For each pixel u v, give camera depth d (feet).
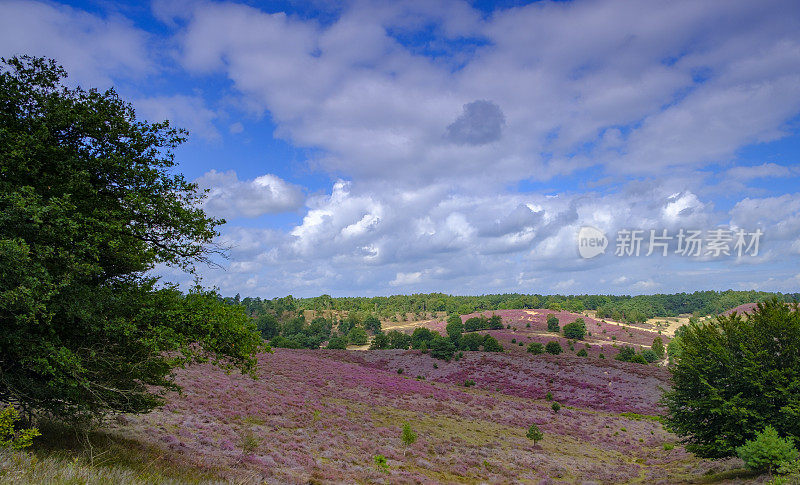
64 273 29.35
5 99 30.66
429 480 71.31
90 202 32.83
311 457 69.62
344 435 94.79
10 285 26.43
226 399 101.96
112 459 36.73
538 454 108.68
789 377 70.44
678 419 82.02
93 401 36.94
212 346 38.50
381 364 263.90
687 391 82.38
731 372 74.95
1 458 24.89
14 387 32.78
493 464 93.04
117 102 36.91
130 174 34.50
